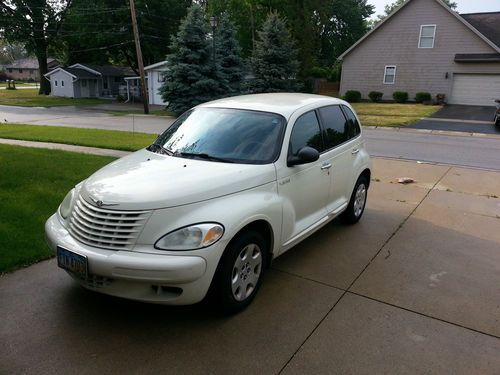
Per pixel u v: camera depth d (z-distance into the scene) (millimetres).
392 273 4395
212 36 26484
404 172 9461
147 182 3439
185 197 3258
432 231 5660
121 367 2891
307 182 4387
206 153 4094
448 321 3541
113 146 11477
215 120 4492
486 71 28125
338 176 5094
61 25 46625
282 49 28781
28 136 13734
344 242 5207
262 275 3830
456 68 29047
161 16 45938
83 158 9344
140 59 28141
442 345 3217
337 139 5137
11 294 3777
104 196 3299
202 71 25266
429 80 30125
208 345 3143
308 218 4590
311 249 4973
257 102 4715
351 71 32656
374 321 3512
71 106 35406
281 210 3904
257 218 3553
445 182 8516
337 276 4301
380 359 3039
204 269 3123
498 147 13703
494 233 5629
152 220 3133
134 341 3168
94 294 3814
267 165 3898
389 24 30469
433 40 29359
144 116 26219
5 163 8320
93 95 47375
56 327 3312
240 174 3658
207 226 3178
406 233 5562
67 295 3785
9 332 3232
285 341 3217
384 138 15586
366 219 6125
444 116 23156
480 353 3137
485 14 32125
